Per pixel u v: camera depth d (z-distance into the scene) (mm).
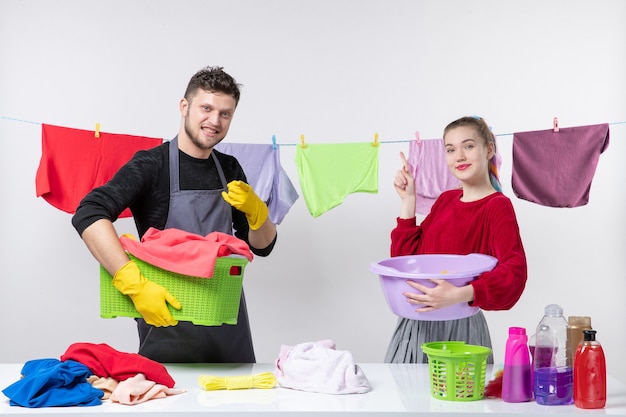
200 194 2631
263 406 1721
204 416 1660
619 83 3818
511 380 1795
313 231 3918
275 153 3426
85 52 3828
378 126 3867
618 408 1734
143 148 3357
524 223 3877
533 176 3334
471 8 3855
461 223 2490
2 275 3801
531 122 3838
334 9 3879
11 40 3799
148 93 3842
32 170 3809
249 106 3877
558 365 1828
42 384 1725
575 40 3830
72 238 3836
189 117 2607
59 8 3826
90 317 3842
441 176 3406
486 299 2180
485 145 2543
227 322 2223
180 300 2166
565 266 3863
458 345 1937
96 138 3301
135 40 3848
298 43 3881
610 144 3832
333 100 3879
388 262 2400
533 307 3877
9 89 3793
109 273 2229
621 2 3820
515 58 3842
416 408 1713
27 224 3811
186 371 2188
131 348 3861
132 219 3873
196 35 3867
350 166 3422
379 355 3902
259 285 3912
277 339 3902
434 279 2154
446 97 3854
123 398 1735
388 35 3869
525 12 3842
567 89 3826
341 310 3906
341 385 1872
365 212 3912
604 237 3848
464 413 1669
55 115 3809
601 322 3846
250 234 2758
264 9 3881
